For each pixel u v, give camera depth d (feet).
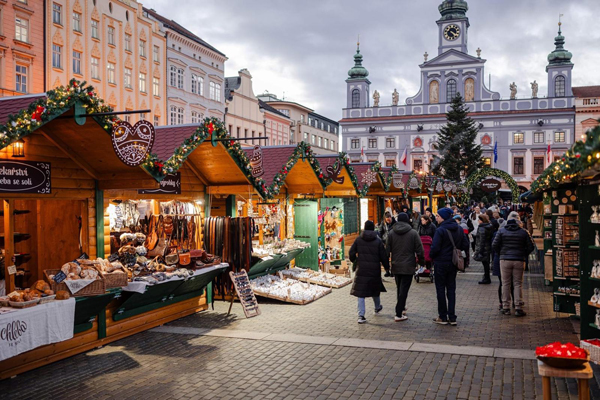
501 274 33.47
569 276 31.53
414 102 240.32
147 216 35.06
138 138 23.56
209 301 36.47
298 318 33.19
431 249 30.99
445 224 31.24
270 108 203.51
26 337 21.17
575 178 22.72
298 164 45.68
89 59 112.88
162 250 34.01
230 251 35.81
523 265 32.91
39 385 21.39
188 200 36.42
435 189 95.40
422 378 21.54
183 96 145.28
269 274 43.27
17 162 23.58
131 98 125.08
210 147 33.42
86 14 112.06
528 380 21.03
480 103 229.66
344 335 28.71
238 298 37.09
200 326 31.17
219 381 21.62
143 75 129.80
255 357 24.81
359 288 31.91
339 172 50.49
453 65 233.96
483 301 38.04
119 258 29.53
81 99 22.35
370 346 26.25
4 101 24.63
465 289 43.39
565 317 32.35
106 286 25.57
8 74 94.53
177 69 142.72
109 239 29.09
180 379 21.91
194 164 36.01
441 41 237.45
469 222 73.61
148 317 30.35
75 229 29.09
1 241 28.60
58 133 24.80
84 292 24.25
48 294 22.95
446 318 31.07
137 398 19.93
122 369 23.29
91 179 27.89
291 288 40.78
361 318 31.60
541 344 26.30
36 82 100.27
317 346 26.53
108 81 118.42
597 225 23.39
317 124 259.60
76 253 29.04
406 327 30.40
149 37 131.54
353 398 19.63
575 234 31.53
